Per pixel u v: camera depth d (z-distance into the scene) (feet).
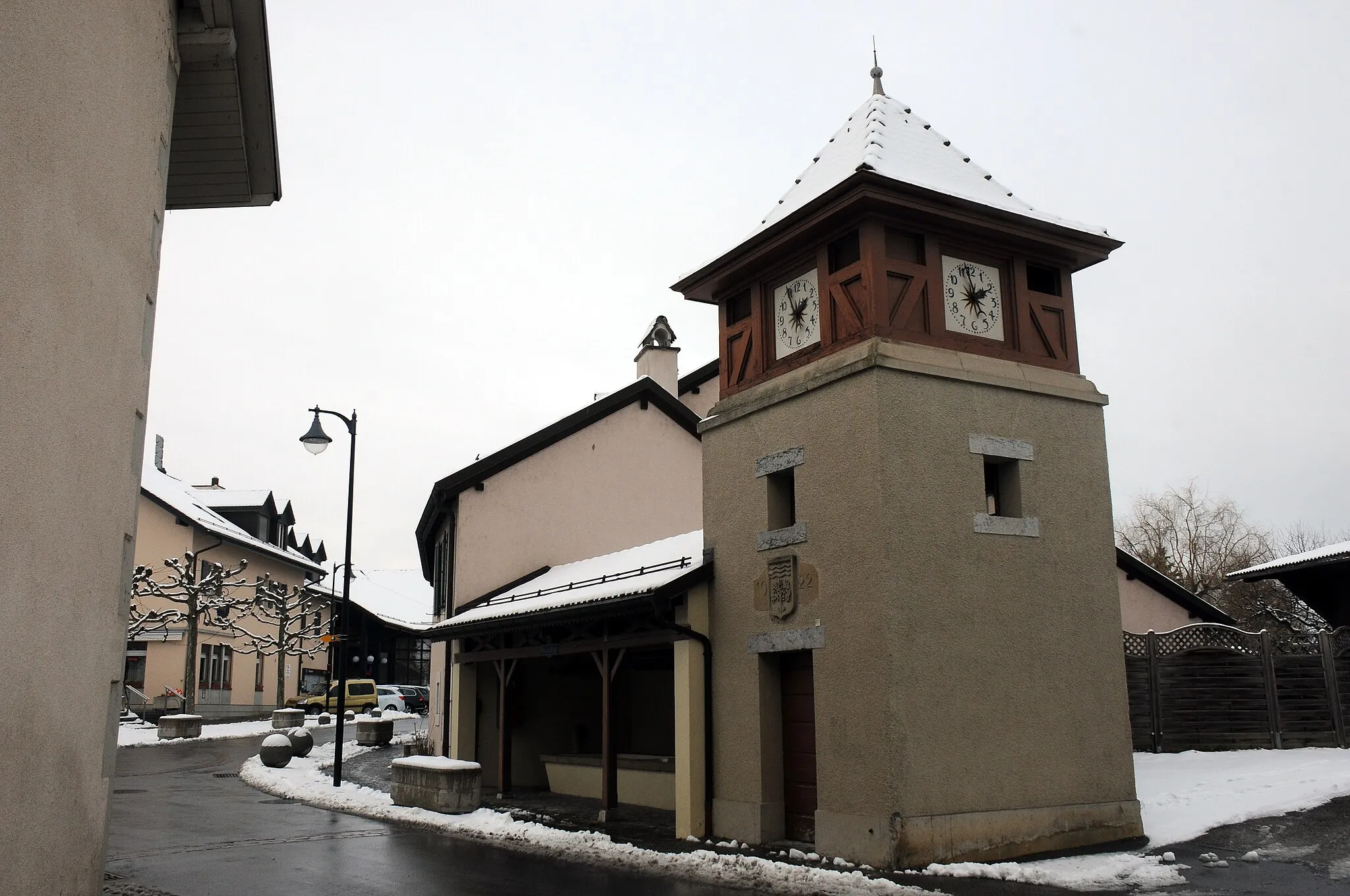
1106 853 39.06
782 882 36.40
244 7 30.83
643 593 46.88
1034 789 40.40
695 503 84.53
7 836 19.75
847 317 42.91
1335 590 74.13
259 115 35.09
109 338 24.44
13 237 19.43
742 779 44.96
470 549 75.61
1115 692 43.37
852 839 38.93
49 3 20.77
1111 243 46.19
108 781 25.30
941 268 43.65
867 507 40.22
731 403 48.44
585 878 37.88
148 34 26.94
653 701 67.36
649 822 51.01
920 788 38.06
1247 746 57.98
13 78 19.35
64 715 22.39
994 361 43.68
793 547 43.80
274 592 157.17
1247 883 32.50
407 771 58.23
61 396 21.79
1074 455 44.93
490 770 67.51
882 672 38.63
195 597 132.98
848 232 43.55
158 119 28.09
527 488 78.23
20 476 19.97
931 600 39.78
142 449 27.25
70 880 22.88
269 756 82.12
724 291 51.01
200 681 149.38
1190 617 75.20
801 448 43.98
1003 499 43.83
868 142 44.65
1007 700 40.68
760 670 44.78
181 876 38.47
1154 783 49.21
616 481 81.66
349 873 39.09
